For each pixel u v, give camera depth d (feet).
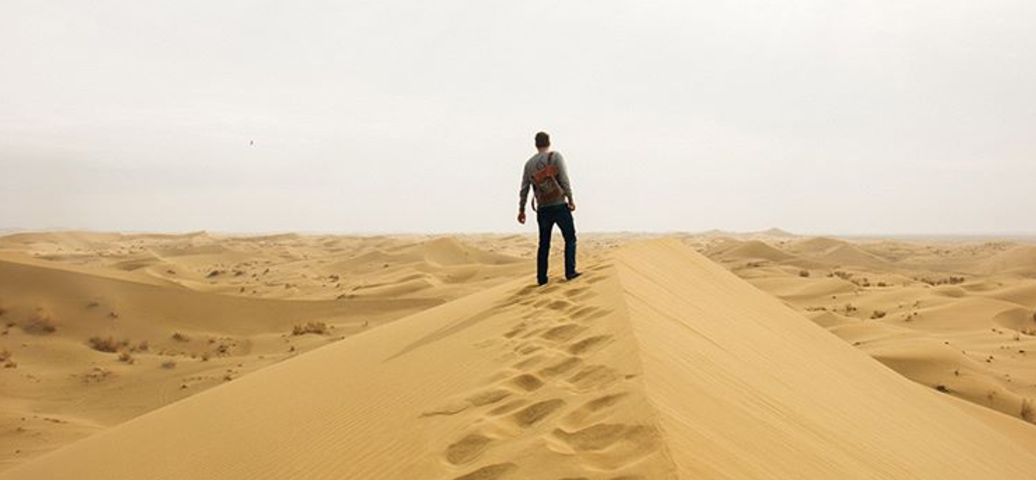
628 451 10.77
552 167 31.91
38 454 56.29
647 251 46.88
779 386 20.25
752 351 24.99
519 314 26.61
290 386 28.91
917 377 85.15
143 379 85.92
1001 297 159.84
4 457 55.31
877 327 117.50
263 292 175.01
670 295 30.73
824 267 292.61
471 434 13.52
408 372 22.90
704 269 50.08
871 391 29.76
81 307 113.80
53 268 122.11
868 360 41.39
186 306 121.90
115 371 89.35
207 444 22.70
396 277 186.29
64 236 488.85
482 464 11.79
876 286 204.33
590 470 10.36
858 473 14.23
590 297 26.30
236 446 21.06
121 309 116.37
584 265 39.01
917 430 25.13
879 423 22.44
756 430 13.74
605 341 18.57
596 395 13.64
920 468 18.15
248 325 120.26
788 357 27.86
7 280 115.96
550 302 26.76
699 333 23.58
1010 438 40.50
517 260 254.47
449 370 20.63
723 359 20.29
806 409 18.52
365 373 25.98
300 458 17.34
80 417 70.69
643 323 20.11
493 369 18.62
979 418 44.29
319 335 111.55
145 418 33.47
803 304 163.63
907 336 106.42
